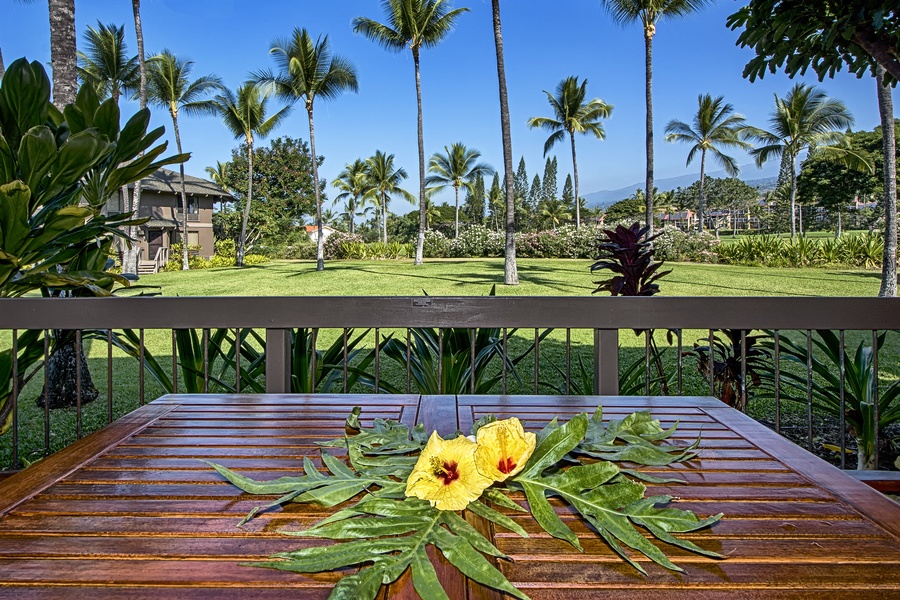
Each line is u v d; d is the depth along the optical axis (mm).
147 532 808
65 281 2381
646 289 2971
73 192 2611
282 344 1994
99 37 17359
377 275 14172
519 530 785
